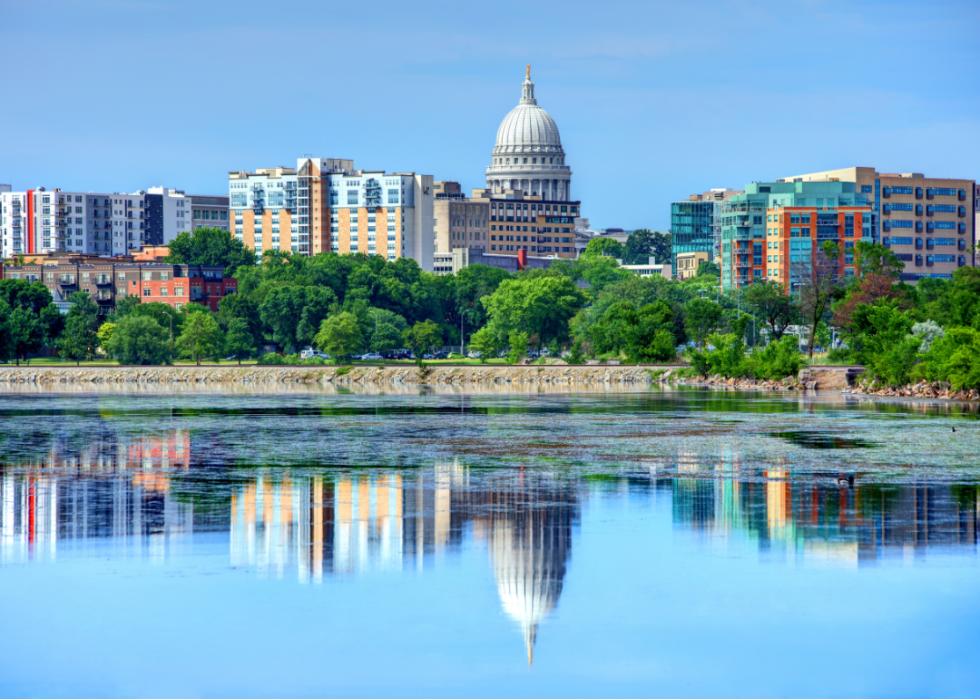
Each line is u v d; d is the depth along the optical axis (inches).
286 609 5002.5
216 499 7406.5
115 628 4781.0
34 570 5600.4
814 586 5310.0
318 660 4458.7
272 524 6604.3
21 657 4480.8
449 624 4842.5
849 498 7327.8
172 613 4958.2
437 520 6697.8
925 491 7588.6
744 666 4404.5
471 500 7327.8
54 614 4945.9
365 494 7573.8
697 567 5620.1
